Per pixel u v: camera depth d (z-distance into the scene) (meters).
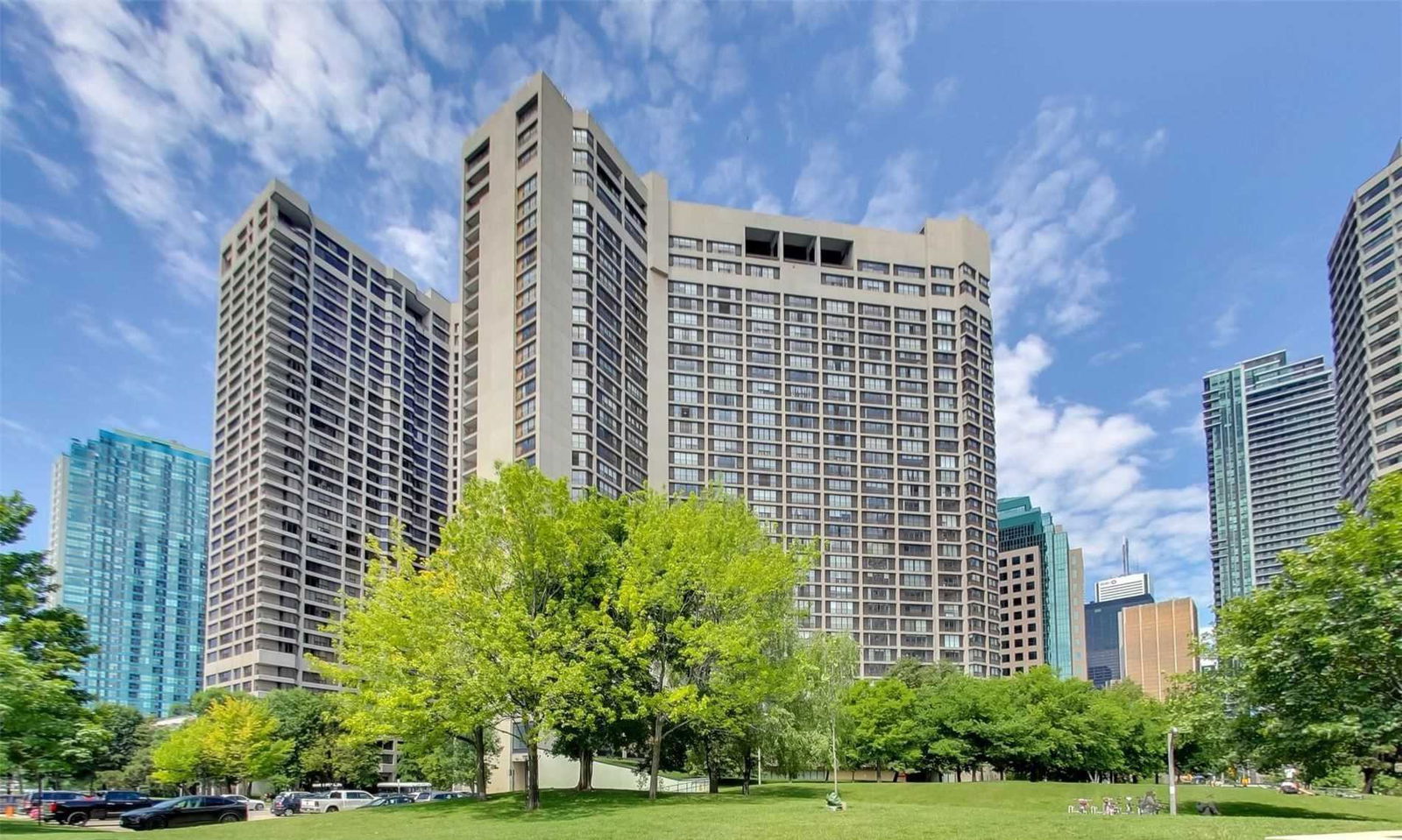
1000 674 153.38
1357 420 138.62
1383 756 32.81
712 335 149.00
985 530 155.75
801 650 45.47
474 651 32.66
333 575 142.12
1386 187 131.38
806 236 159.25
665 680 40.00
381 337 162.25
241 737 78.12
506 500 34.69
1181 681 38.50
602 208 125.81
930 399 157.38
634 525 41.31
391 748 119.88
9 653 24.42
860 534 148.75
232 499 138.38
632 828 25.89
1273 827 24.58
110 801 53.38
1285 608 29.84
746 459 146.00
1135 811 48.88
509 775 83.38
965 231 165.12
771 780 75.00
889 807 32.91
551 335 111.00
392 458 159.25
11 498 29.55
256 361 139.25
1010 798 59.09
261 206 144.75
